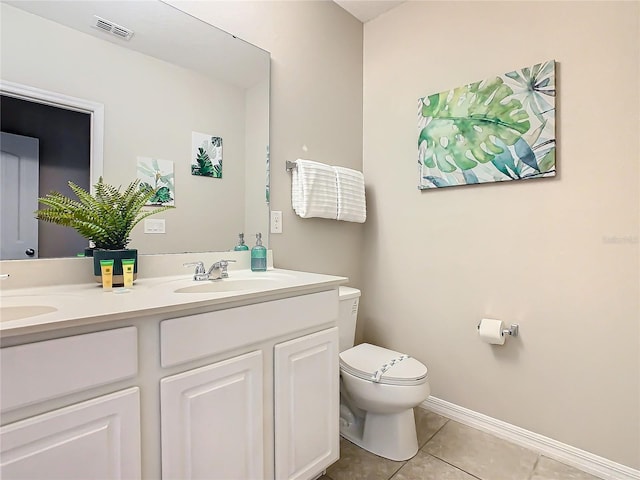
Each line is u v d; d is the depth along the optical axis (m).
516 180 1.70
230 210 1.66
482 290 1.83
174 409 0.94
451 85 1.93
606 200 1.47
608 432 1.48
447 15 1.94
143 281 1.34
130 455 0.86
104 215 1.22
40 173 1.17
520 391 1.71
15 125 1.13
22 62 1.15
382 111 2.25
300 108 1.95
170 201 1.47
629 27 1.41
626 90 1.42
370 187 2.32
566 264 1.57
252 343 1.12
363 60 2.34
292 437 1.24
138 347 0.88
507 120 1.70
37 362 0.72
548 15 1.60
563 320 1.58
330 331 1.40
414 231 2.10
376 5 2.18
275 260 1.83
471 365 1.88
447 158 1.91
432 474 1.48
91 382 0.79
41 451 0.73
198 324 0.98
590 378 1.52
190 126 1.53
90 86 1.28
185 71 1.52
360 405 1.62
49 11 1.20
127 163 1.36
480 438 1.76
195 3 1.55
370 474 1.48
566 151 1.56
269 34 1.81
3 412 0.69
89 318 0.78
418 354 2.10
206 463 1.00
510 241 1.73
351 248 2.26
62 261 1.20
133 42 1.38
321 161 2.06
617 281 1.45
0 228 1.09
